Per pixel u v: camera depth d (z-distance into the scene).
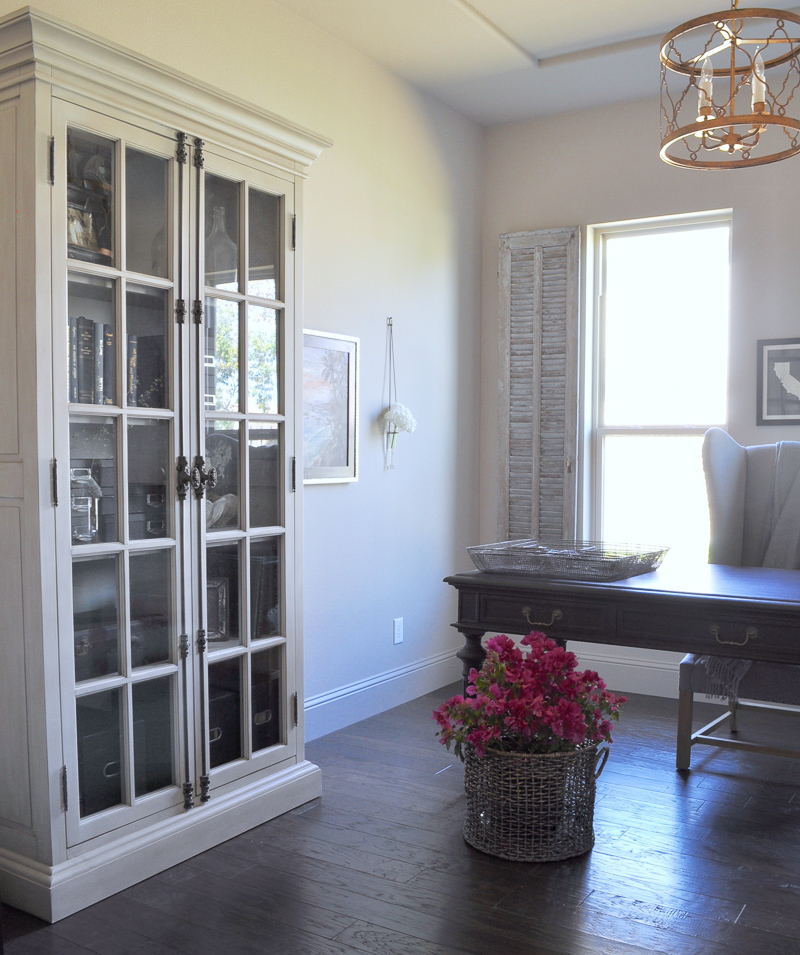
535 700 2.48
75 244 2.26
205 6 3.14
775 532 3.56
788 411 4.05
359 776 3.25
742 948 2.10
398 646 4.26
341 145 3.78
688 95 4.26
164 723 2.53
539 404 4.60
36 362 2.16
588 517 4.62
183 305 2.54
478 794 2.61
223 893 2.35
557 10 3.57
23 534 2.21
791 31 3.58
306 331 3.58
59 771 2.23
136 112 2.38
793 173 4.03
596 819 2.86
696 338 4.41
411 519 4.33
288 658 2.94
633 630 2.76
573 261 4.50
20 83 2.16
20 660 2.24
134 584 2.43
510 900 2.32
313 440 3.64
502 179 4.79
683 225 4.39
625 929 2.18
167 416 2.50
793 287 4.04
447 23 3.60
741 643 2.58
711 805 2.98
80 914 2.25
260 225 2.82
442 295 4.51
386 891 2.37
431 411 4.45
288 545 2.94
